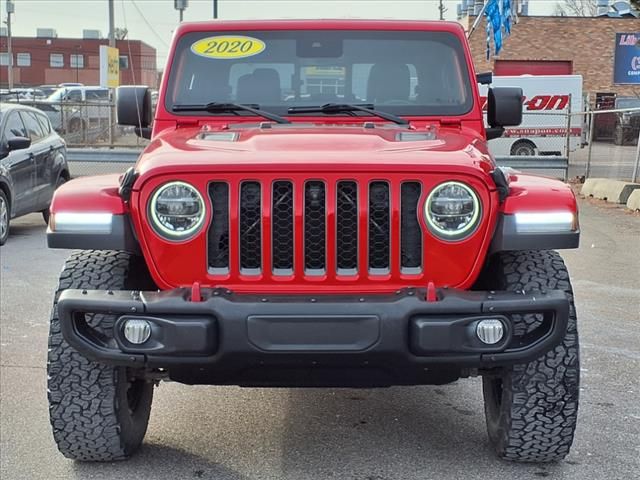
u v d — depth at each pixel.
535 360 3.82
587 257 10.34
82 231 3.77
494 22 19.03
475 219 3.74
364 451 4.46
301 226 3.71
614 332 6.84
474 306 3.56
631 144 20.84
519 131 24.92
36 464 4.26
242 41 5.16
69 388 3.97
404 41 5.16
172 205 3.73
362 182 3.71
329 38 5.14
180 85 5.09
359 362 3.61
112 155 18.48
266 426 4.86
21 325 7.07
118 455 4.18
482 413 5.05
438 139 4.33
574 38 40.16
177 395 5.42
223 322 3.55
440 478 4.11
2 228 11.40
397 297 3.60
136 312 3.60
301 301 3.59
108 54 23.81
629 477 4.11
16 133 12.06
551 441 4.03
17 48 81.75
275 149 3.94
